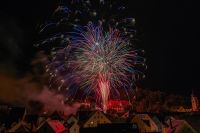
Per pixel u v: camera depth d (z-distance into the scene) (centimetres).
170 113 8506
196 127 5447
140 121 7206
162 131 7400
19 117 7812
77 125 7231
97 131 5481
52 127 6178
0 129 6731
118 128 5494
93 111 8000
